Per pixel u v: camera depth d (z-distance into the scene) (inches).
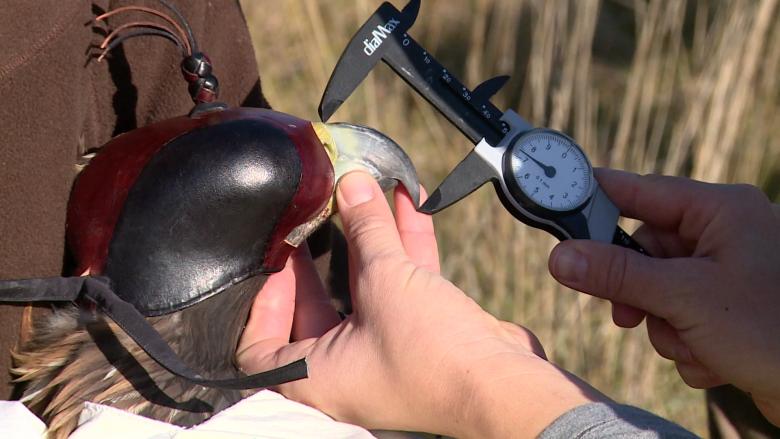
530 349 56.5
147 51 64.6
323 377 55.1
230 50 71.0
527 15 172.1
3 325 55.9
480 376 50.3
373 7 168.9
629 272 61.1
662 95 144.3
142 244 53.5
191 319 55.0
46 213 55.8
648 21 135.9
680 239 67.1
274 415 53.7
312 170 55.4
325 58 157.5
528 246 133.3
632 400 126.0
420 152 154.6
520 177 61.8
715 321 60.4
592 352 128.9
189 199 53.3
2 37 52.9
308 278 65.3
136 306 53.2
